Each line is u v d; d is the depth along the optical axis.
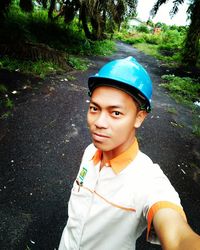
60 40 13.04
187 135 5.84
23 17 13.29
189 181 4.23
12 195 3.34
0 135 4.54
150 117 6.36
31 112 5.52
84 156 1.26
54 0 13.62
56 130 5.04
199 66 14.31
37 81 7.24
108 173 1.07
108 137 0.97
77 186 1.20
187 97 8.70
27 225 2.95
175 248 0.74
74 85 7.64
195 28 13.27
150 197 0.94
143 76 0.98
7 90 6.28
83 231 1.14
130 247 1.10
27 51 8.45
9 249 2.65
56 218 3.11
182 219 0.83
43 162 4.07
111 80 0.94
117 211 1.03
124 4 11.85
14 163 3.94
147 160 1.08
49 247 2.74
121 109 0.94
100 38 16.58
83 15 14.09
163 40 24.70
